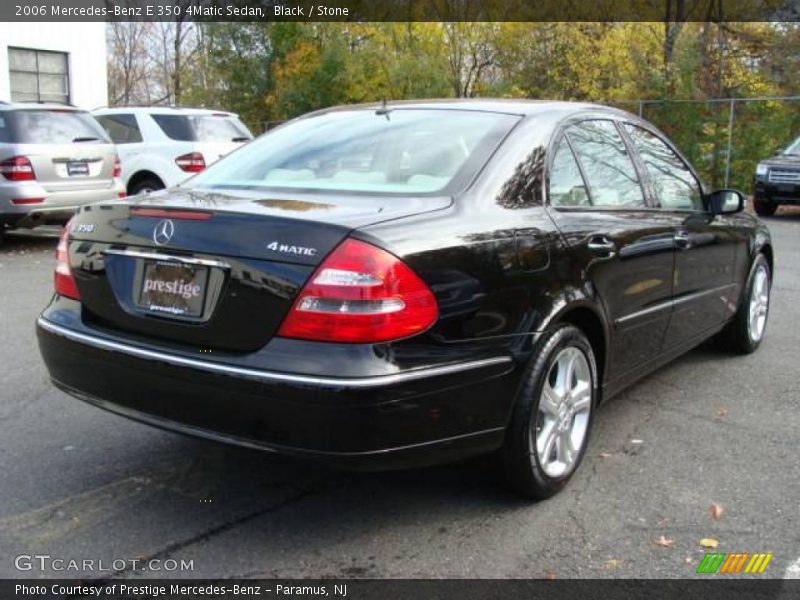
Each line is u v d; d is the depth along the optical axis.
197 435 3.04
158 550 3.12
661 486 3.73
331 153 3.85
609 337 3.91
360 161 3.73
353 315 2.79
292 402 2.79
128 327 3.26
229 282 2.96
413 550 3.15
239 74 25.59
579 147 4.05
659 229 4.36
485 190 3.41
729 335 5.86
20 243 11.38
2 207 9.89
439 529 3.31
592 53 24.81
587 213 3.87
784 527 3.36
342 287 2.80
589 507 3.52
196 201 3.31
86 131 10.65
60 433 4.28
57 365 3.49
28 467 3.85
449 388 2.97
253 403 2.86
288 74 24.42
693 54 19.95
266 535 3.26
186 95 28.95
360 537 3.24
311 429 2.80
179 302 3.10
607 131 4.38
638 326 4.20
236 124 12.95
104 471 3.82
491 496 3.60
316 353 2.80
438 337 2.96
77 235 3.51
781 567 3.05
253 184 3.70
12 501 3.51
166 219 3.18
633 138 4.64
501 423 3.24
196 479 3.76
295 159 3.89
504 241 3.27
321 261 2.84
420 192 3.38
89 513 3.41
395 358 2.84
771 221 15.19
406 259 2.89
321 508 3.49
